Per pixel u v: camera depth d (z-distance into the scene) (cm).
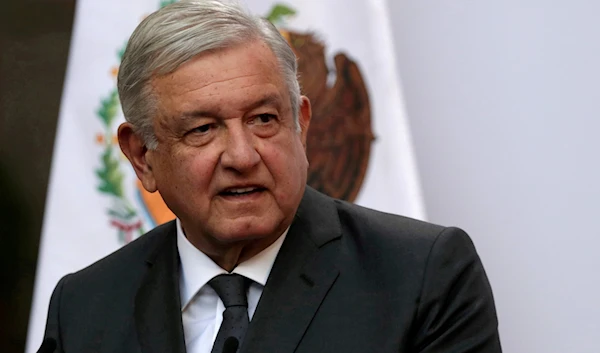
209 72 509
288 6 1017
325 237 572
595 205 1007
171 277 581
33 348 923
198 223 534
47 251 936
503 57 1061
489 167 1071
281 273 549
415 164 1024
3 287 1031
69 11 1052
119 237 946
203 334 561
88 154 959
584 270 1012
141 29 532
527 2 1045
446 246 554
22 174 1033
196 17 516
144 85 535
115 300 598
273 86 517
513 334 1055
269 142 519
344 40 1020
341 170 996
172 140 529
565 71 1023
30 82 1041
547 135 1035
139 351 554
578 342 1017
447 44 1096
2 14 1048
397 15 1112
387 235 568
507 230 1060
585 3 1010
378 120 1010
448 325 533
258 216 521
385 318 524
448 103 1097
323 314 532
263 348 515
